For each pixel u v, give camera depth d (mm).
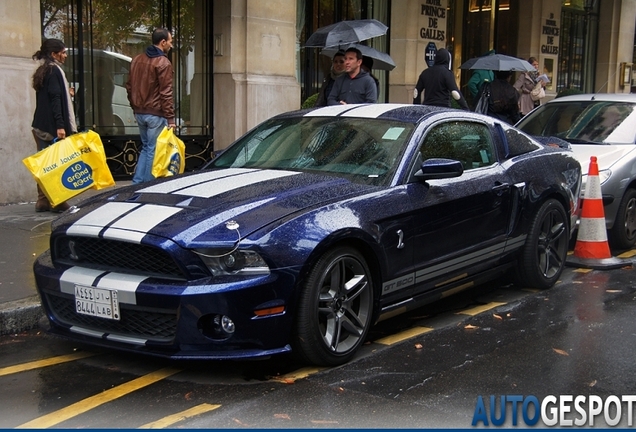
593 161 7590
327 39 9758
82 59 10383
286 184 5020
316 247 4426
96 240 4559
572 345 5137
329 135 5730
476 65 12070
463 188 5609
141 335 4402
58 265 4797
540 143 6945
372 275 4930
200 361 4812
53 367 4730
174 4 11336
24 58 9125
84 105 10477
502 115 12031
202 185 5121
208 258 4262
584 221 7613
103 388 4371
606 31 21516
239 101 11594
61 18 10133
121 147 10898
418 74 15273
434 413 4004
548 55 19031
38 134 8562
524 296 6477
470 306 6188
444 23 15758
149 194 5020
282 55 12070
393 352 5000
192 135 11664
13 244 7188
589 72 21625
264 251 4285
